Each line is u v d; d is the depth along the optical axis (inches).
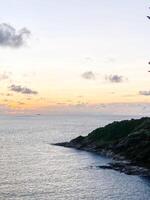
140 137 6427.2
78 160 6304.1
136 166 5383.9
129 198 3789.4
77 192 4030.5
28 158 6614.2
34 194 3924.7
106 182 4530.0
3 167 5625.0
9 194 3907.5
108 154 6732.3
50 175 4992.6
